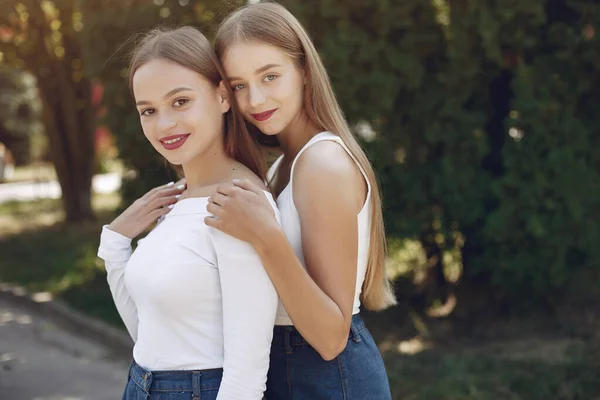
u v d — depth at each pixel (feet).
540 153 14.85
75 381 15.88
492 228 14.84
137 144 17.53
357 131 15.87
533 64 15.08
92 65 17.65
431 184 15.62
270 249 5.17
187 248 5.46
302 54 5.96
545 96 14.78
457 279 17.93
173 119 5.61
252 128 6.46
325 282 5.50
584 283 15.93
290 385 5.81
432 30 15.30
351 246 5.60
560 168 14.65
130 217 6.58
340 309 5.47
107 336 18.71
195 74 5.64
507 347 14.78
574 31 14.98
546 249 14.93
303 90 6.07
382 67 15.12
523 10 14.47
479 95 15.88
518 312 16.57
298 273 5.24
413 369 13.57
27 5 32.12
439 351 14.84
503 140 16.22
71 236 33.99
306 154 5.74
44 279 25.44
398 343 15.69
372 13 15.06
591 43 14.58
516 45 14.89
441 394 12.08
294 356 5.81
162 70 5.59
